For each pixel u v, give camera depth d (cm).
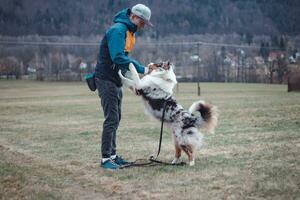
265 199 543
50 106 2259
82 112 1862
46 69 7306
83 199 577
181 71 6444
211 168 711
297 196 546
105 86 733
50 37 10406
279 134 1016
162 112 748
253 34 11125
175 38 10031
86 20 11469
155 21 10894
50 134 1188
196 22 11294
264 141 934
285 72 6069
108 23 11388
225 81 6456
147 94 755
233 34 10962
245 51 7338
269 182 607
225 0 12350
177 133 734
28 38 10038
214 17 11712
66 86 5362
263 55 7112
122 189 616
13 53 7625
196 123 730
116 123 750
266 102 2028
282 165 704
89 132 1202
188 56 6838
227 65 6669
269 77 6234
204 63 6694
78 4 11944
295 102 1953
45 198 573
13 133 1233
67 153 892
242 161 751
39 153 905
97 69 742
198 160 775
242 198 550
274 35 10588
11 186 622
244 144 911
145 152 880
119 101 755
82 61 7444
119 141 1021
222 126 1201
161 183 638
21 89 4709
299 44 9581
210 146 903
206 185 615
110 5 12050
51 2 11975
